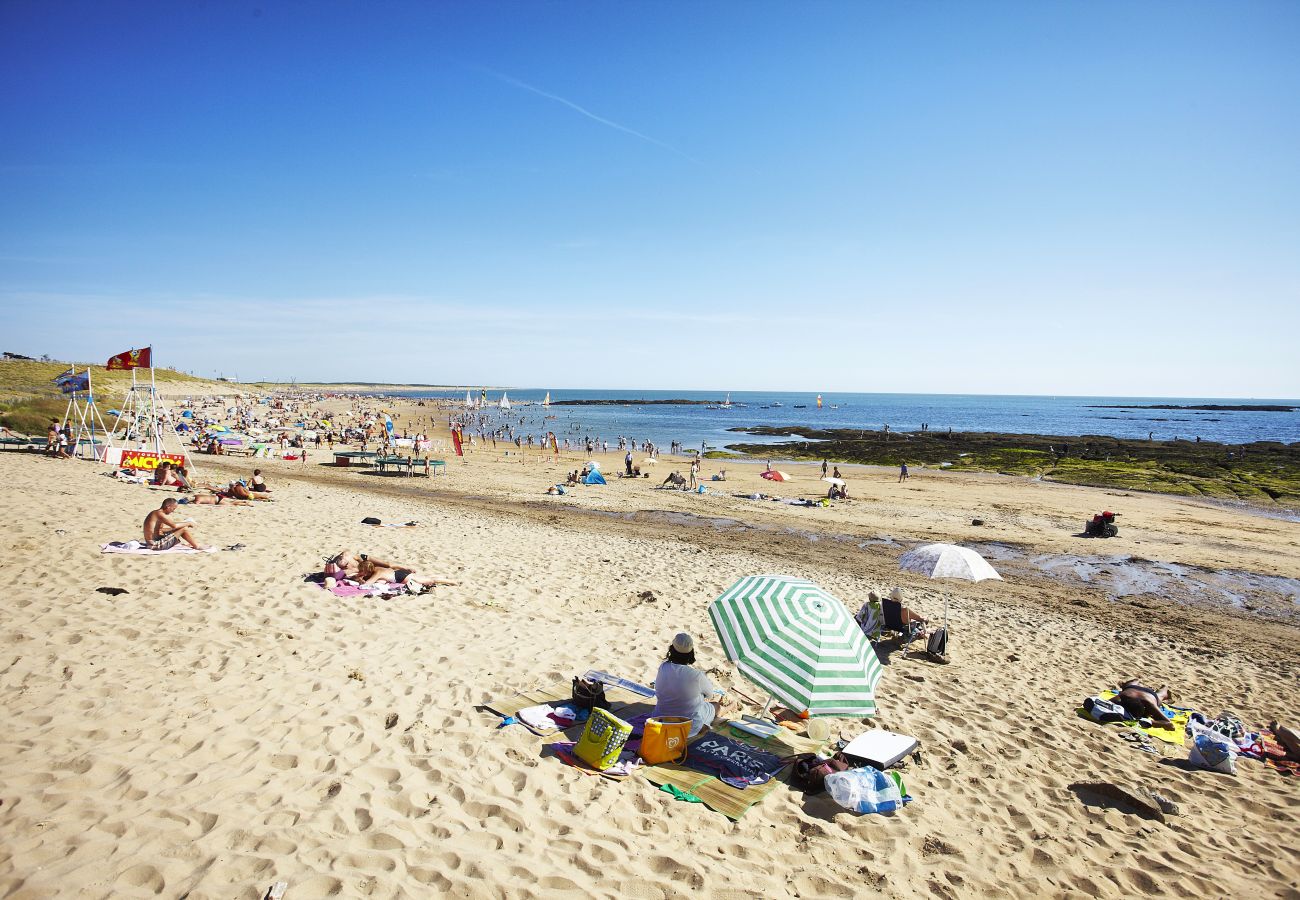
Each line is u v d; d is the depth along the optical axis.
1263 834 5.62
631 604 10.78
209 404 86.44
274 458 34.12
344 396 171.62
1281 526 23.70
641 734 6.19
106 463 22.50
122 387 72.62
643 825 4.92
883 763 6.00
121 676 6.20
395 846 4.32
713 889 4.30
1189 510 26.86
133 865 3.82
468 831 4.56
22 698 5.57
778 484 33.16
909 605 12.41
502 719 6.20
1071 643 10.81
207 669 6.57
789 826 5.11
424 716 6.09
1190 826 5.66
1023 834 5.36
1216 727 7.57
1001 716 7.67
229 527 13.35
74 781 4.53
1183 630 12.21
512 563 12.84
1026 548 19.20
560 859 4.42
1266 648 11.41
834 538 19.59
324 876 3.95
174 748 5.10
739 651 6.14
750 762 5.87
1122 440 62.62
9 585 8.35
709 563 14.57
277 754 5.19
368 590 9.61
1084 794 6.05
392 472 30.91
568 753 5.73
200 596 8.73
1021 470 39.91
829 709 5.72
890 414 141.75
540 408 145.50
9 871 3.64
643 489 29.19
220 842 4.12
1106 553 18.83
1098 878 4.88
